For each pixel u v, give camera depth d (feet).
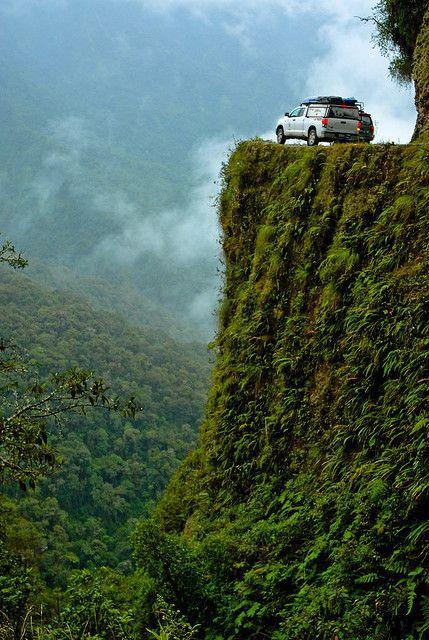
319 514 26.30
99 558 215.51
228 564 27.07
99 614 22.30
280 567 24.75
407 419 24.91
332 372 31.37
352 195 34.35
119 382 384.68
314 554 23.54
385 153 33.60
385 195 32.32
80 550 216.74
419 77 44.78
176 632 20.21
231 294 44.62
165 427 370.53
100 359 400.67
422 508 21.54
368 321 28.84
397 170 32.55
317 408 31.71
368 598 19.40
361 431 27.04
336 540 23.79
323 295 33.37
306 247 36.40
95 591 23.30
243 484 35.58
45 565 172.65
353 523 23.21
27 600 21.97
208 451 40.14
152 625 24.90
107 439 331.77
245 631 23.62
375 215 32.40
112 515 277.85
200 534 34.45
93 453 315.99
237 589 24.98
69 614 22.07
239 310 41.39
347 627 18.53
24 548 53.93
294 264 37.52
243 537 28.71
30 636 20.10
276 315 37.65
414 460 22.94
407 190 30.86
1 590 21.81
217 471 38.55
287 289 37.60
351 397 29.09
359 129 57.36
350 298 31.71
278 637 20.65
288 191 39.78
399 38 56.54
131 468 316.60
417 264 28.27
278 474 33.01
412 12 53.11
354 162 35.27
